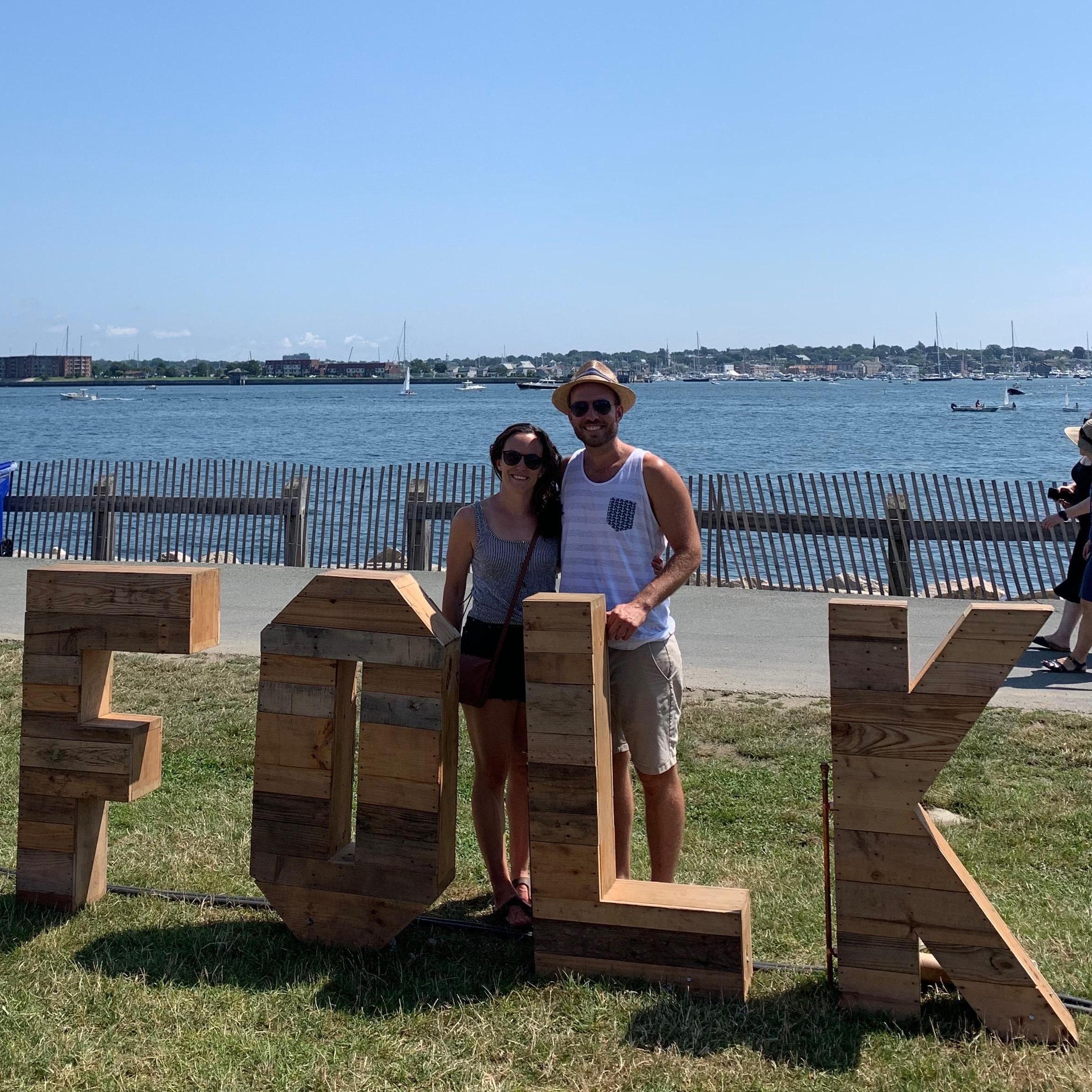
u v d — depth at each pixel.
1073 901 4.58
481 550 4.36
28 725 4.39
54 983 3.83
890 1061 3.36
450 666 4.00
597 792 3.78
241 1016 3.63
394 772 3.99
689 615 10.80
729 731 7.00
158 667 8.48
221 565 14.00
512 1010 3.66
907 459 39.25
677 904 3.77
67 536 16.64
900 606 3.55
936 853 3.54
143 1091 3.24
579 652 3.76
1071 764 6.29
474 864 5.05
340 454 44.31
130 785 4.30
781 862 5.07
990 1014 3.52
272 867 4.15
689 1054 3.41
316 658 4.06
